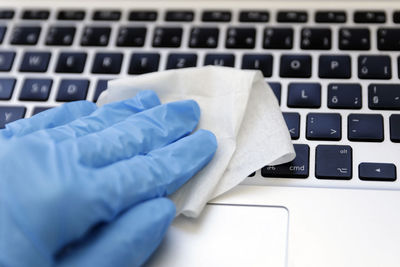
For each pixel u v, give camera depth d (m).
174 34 0.61
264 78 0.57
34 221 0.42
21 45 0.63
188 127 0.54
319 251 0.47
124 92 0.56
